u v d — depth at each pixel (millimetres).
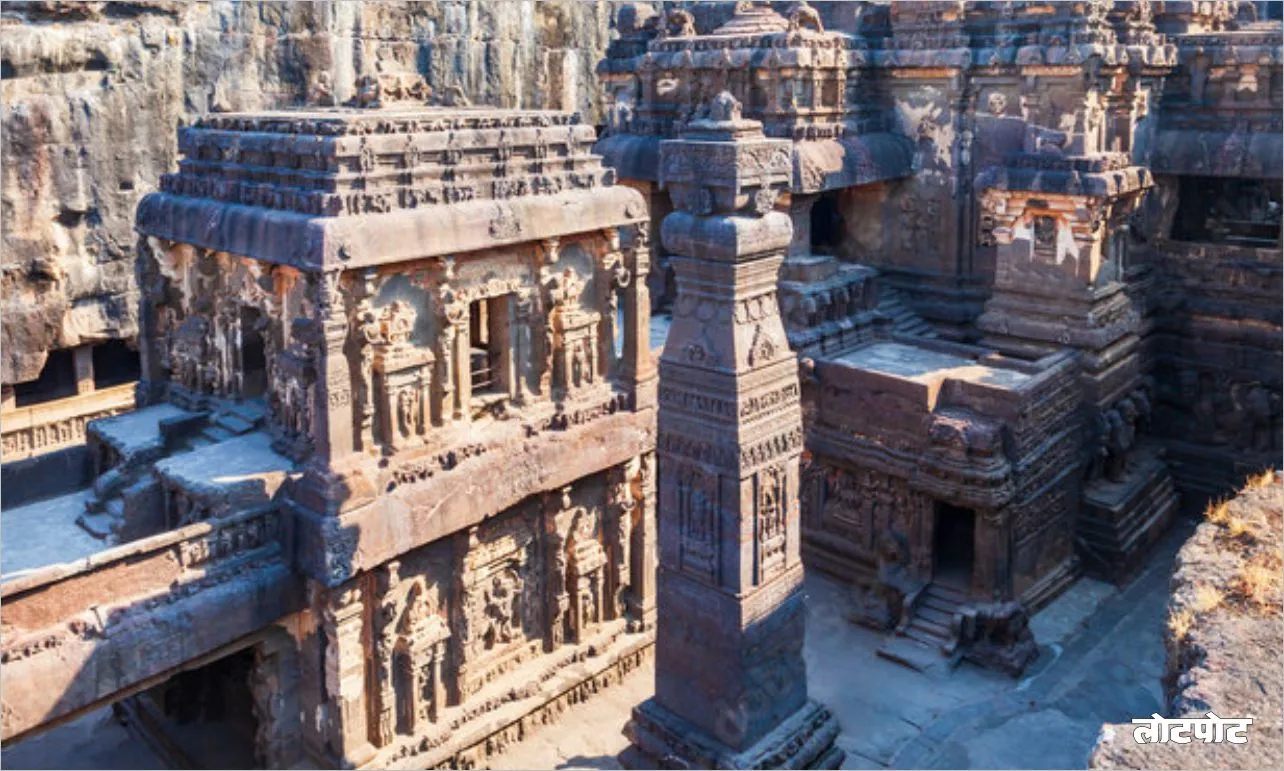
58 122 24609
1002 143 26547
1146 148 27000
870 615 21844
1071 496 23578
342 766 15992
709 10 34344
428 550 16922
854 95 27891
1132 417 25094
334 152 15258
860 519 23047
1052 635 21484
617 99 32375
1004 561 21219
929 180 28047
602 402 19156
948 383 21672
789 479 15695
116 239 26328
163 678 14625
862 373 22250
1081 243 23906
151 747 17797
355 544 15398
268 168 16531
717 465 15000
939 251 28250
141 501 16297
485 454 17234
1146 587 23609
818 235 31406
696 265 14727
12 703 13016
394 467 16047
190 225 17469
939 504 22141
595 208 18281
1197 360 27359
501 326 17891
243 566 15305
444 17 31047
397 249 15492
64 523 17156
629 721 17156
